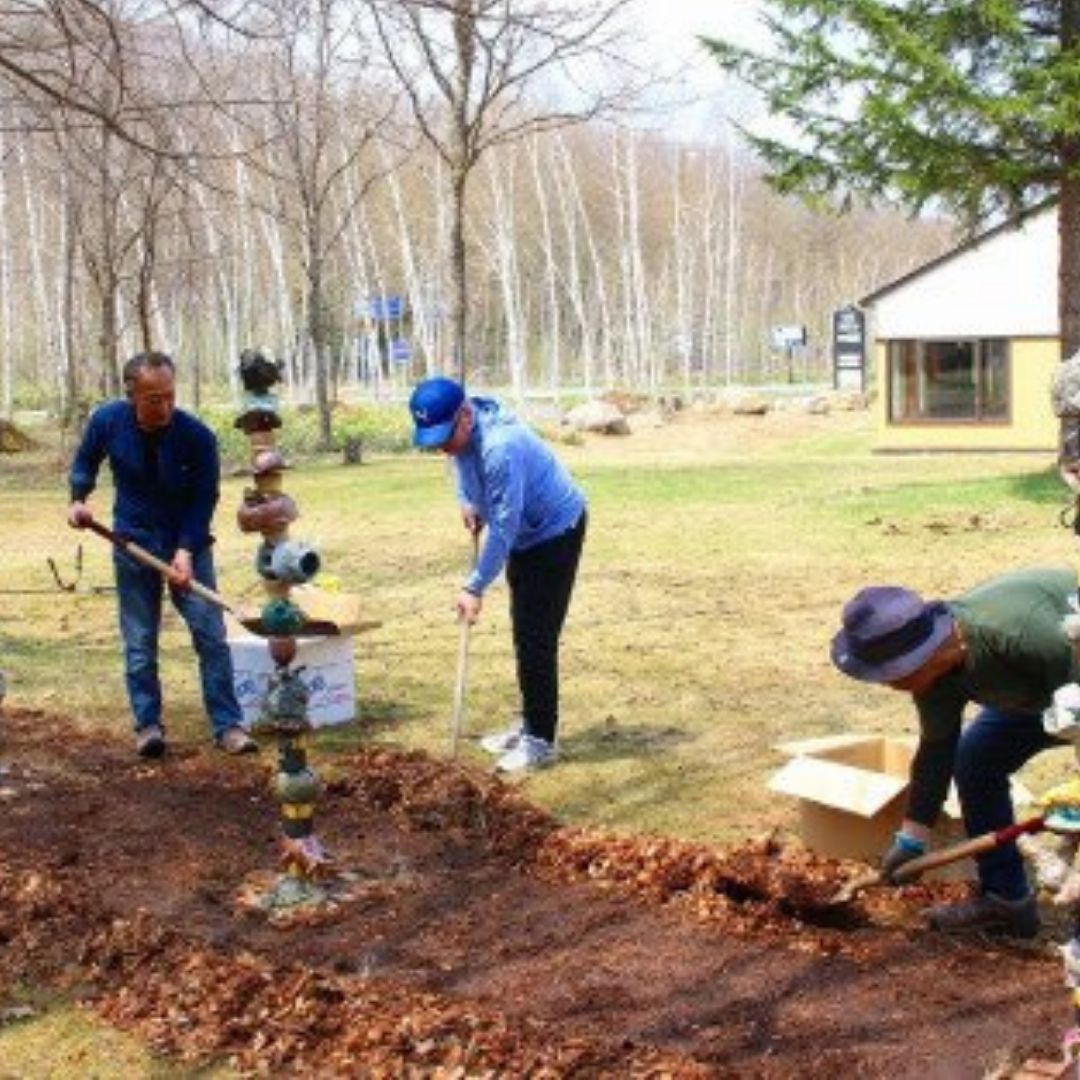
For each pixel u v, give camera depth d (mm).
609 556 13734
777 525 15758
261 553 5227
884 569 12711
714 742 7348
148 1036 4453
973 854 4633
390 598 11734
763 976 4660
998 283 25891
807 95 17438
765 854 5629
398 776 6582
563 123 17516
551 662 6887
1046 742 4863
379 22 17062
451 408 6383
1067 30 17156
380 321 55375
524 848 5828
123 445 7043
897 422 26516
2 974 4871
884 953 4812
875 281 75812
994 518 15719
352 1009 4461
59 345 42469
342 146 31406
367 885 5508
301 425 31016
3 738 7488
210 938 5059
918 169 17109
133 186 27359
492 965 4820
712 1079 3998
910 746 5891
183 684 8688
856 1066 4070
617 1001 4523
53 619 10859
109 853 5867
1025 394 25969
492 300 70375
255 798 6582
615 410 30391
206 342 61625
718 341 70062
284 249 51781
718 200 72688
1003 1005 4402
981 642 4516
